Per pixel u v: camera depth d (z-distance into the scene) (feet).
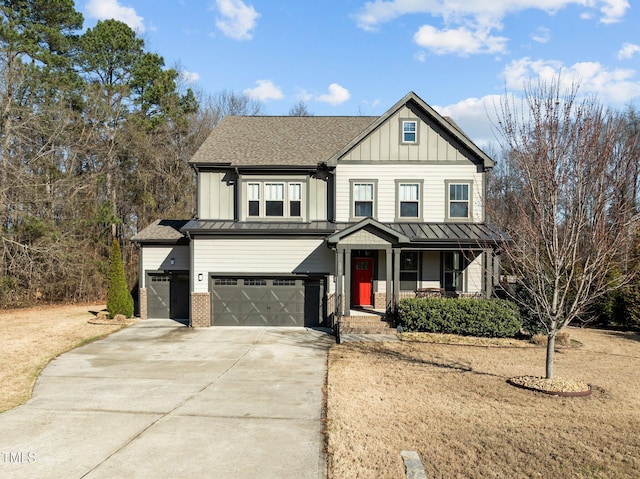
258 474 20.40
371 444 23.43
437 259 64.75
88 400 31.27
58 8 99.19
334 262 63.52
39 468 20.90
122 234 110.93
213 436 24.80
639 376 37.27
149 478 19.98
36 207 86.43
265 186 67.00
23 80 84.43
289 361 43.06
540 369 39.19
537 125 33.22
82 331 59.00
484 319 52.90
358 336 53.93
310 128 76.95
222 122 78.74
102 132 107.55
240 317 63.72
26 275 81.15
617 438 24.30
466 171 65.62
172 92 118.42
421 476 19.99
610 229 32.35
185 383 35.68
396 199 65.77
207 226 63.93
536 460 21.66
